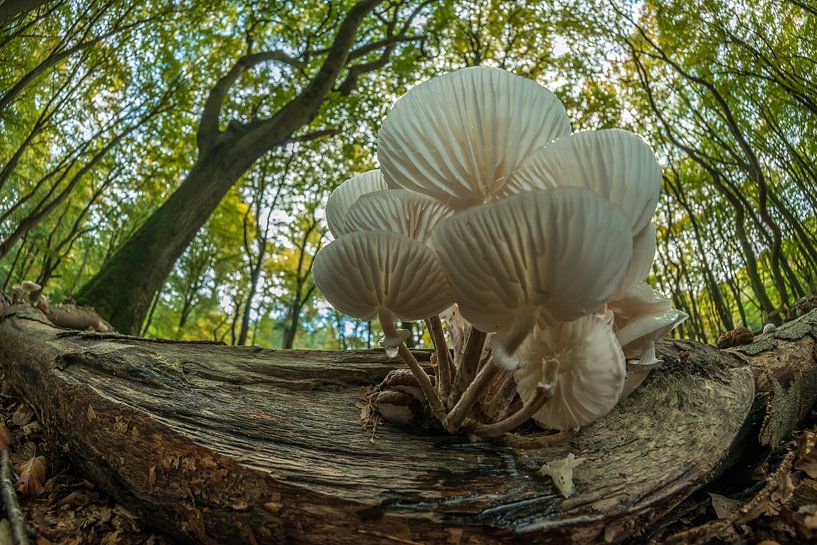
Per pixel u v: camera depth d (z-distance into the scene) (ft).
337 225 0.77
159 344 0.88
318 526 0.54
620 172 0.52
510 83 0.57
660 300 0.65
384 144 0.63
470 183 0.58
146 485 0.63
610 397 0.51
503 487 0.56
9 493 0.61
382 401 0.67
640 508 0.54
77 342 0.89
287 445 0.63
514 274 0.47
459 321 0.73
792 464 0.63
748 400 0.72
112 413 0.67
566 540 0.52
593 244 0.44
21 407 0.91
